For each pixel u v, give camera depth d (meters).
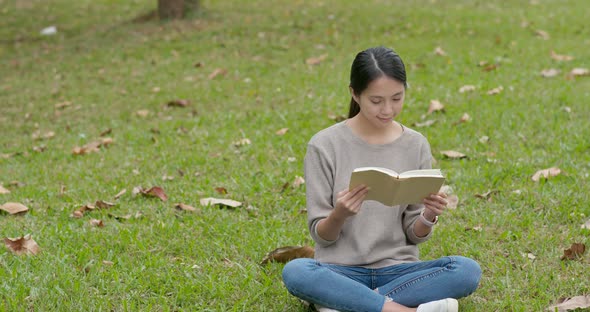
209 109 9.21
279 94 9.54
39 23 15.91
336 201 3.84
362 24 13.49
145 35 13.65
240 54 11.88
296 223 5.62
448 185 6.16
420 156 4.07
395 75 3.76
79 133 8.66
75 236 5.30
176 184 6.54
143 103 9.73
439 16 13.80
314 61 11.02
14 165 7.59
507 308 4.19
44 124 9.22
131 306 4.20
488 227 5.36
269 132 7.95
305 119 8.35
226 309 4.25
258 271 4.74
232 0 16.44
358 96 3.88
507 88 8.93
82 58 12.50
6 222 5.79
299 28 13.41
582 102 8.19
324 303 3.82
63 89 10.77
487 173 6.30
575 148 6.80
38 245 5.16
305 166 4.10
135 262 4.89
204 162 7.13
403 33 12.66
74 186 6.70
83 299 4.28
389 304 3.78
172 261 4.93
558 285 4.38
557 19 13.12
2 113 9.84
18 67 12.38
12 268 4.73
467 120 7.80
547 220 5.41
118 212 5.92
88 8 17.05
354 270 3.98
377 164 4.02
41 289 4.37
